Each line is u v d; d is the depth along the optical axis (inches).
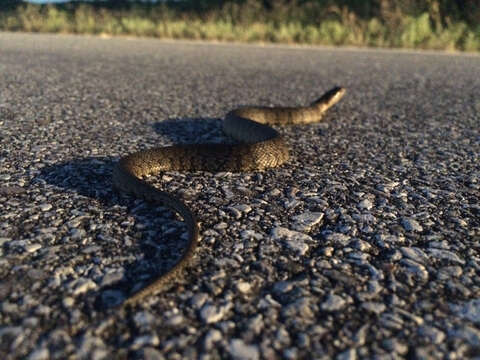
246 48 44.0
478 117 16.1
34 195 8.0
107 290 5.3
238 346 4.5
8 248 6.2
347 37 49.9
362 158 11.1
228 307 5.1
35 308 4.9
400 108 17.7
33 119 13.9
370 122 15.3
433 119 15.7
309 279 5.7
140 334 4.6
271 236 6.8
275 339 4.6
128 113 15.3
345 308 5.1
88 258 6.0
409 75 27.0
